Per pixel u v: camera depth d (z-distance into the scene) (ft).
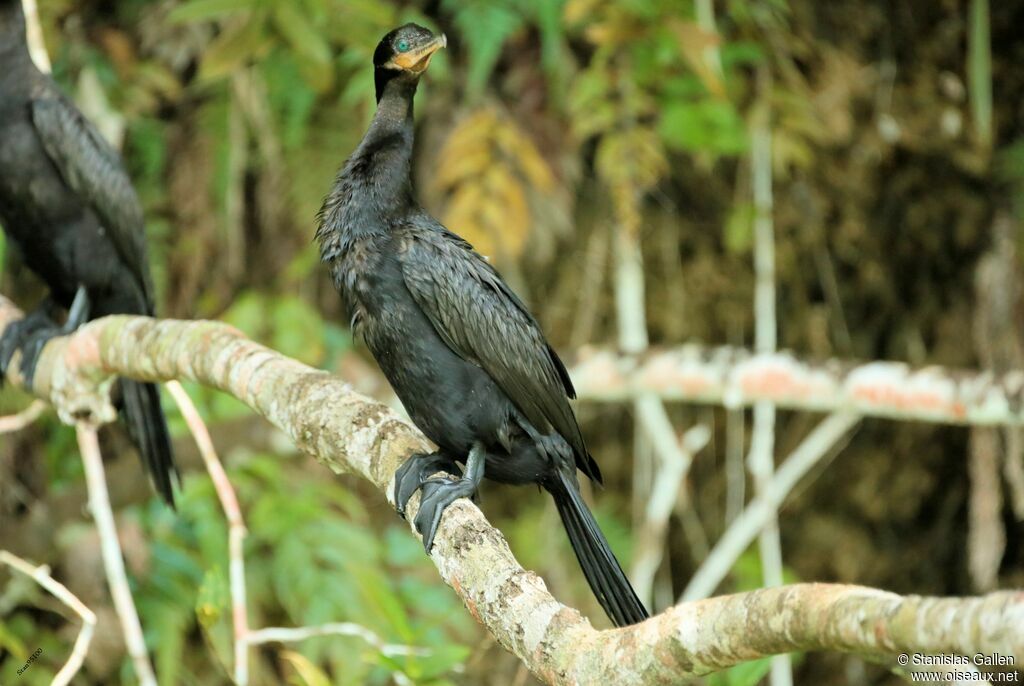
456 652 23.86
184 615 35.22
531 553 42.01
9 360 29.35
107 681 35.63
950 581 47.01
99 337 26.11
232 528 26.37
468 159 38.52
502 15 36.70
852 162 43.98
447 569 19.35
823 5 42.93
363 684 35.29
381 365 23.53
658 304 44.57
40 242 30.32
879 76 43.52
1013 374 33.86
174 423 35.19
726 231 43.65
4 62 29.01
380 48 23.84
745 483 45.24
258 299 38.75
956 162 44.01
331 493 37.09
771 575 38.70
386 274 22.67
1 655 36.01
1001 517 44.86
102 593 35.55
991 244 44.16
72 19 39.11
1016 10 43.47
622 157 38.50
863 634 13.30
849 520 46.83
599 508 44.50
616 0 37.27
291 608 34.60
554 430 23.35
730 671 21.68
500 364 22.68
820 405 36.32
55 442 38.27
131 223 30.76
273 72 39.01
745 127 40.40
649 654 15.67
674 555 45.19
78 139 29.63
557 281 43.27
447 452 23.84
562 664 16.60
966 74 43.83
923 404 34.86
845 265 45.47
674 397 37.55
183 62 39.73
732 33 40.78
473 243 38.04
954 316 45.65
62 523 36.09
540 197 40.01
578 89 38.06
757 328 42.19
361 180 23.29
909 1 43.34
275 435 36.50
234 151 39.96
